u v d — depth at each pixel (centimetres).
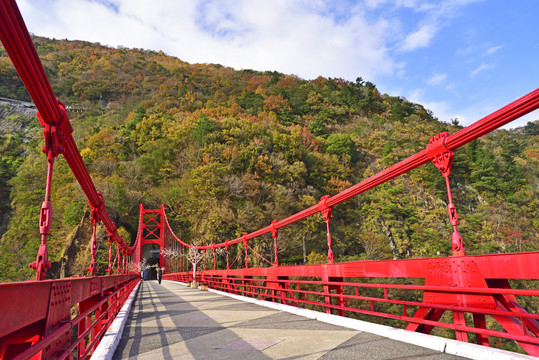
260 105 14000
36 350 198
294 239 6356
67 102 14088
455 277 442
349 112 14950
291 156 9331
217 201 6719
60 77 15938
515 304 398
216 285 2223
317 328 662
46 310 239
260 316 892
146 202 7094
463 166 9881
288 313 937
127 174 7594
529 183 9250
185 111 12238
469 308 398
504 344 3247
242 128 9512
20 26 240
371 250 7119
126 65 17888
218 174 7194
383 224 8106
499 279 411
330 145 11462
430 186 9600
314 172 9300
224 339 598
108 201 6275
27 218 6059
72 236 5144
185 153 8356
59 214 5834
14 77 14288
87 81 15288
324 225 7606
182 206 6906
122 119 12006
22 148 10288
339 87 17325
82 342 423
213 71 19275
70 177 6881
